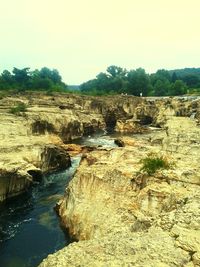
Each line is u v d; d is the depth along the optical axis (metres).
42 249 23.48
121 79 145.25
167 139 37.84
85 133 74.44
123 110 100.06
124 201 23.66
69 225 25.62
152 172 24.11
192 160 27.06
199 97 113.69
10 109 61.31
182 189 21.94
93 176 26.45
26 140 43.69
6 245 24.00
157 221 17.58
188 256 14.34
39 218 28.55
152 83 158.75
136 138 56.41
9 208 30.78
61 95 95.19
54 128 60.34
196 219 16.59
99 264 13.94
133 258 14.26
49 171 41.72
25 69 123.19
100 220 23.17
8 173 31.48
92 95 111.88
